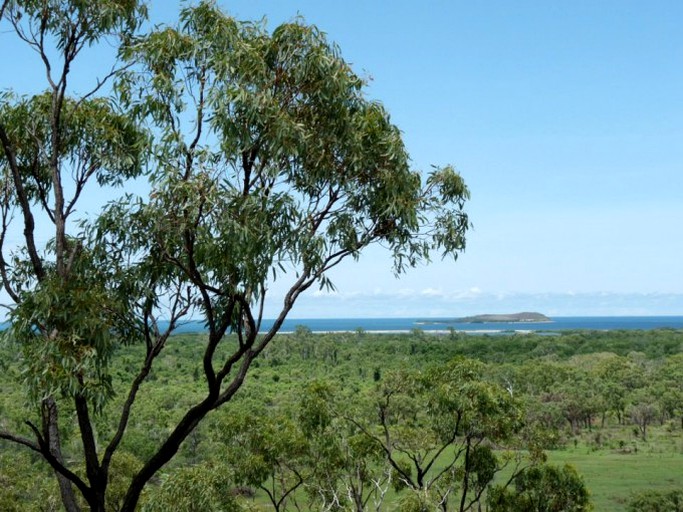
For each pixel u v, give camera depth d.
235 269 8.14
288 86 8.80
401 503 17.38
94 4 8.89
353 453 19.48
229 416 20.88
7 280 9.32
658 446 67.00
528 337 157.00
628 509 39.97
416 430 20.48
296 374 104.62
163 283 9.15
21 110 9.67
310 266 8.48
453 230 9.53
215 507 15.84
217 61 8.27
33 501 19.88
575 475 20.73
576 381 85.75
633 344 144.88
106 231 8.71
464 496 18.83
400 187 9.05
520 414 18.69
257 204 8.09
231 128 7.98
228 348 102.88
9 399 32.25
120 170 9.89
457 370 18.28
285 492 20.11
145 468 8.88
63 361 7.55
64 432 24.59
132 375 61.75
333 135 8.77
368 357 122.31
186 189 7.74
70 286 8.27
